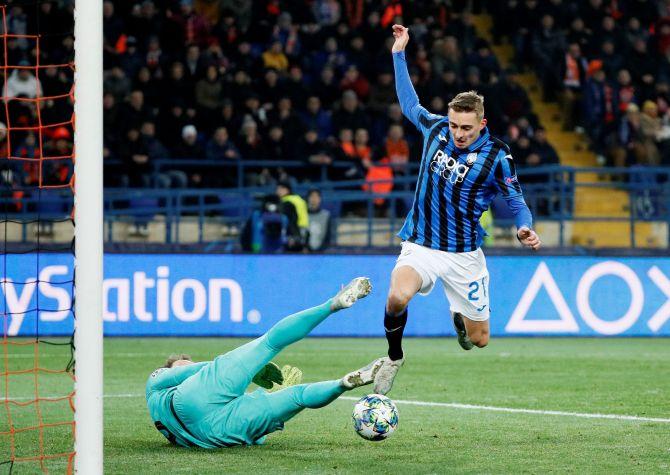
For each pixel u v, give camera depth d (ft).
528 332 106.73
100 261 37.42
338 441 46.83
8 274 98.78
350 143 134.00
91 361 36.88
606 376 74.64
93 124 37.88
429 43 148.66
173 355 47.29
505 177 47.93
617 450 44.93
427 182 49.08
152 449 44.42
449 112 46.65
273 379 45.98
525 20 160.76
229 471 39.83
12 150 121.80
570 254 108.58
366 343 100.58
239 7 151.43
